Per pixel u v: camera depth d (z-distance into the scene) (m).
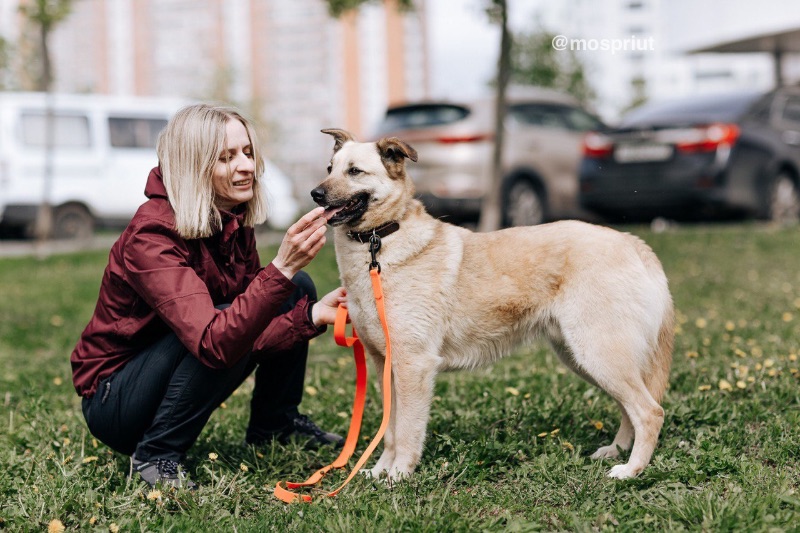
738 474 3.25
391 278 3.57
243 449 3.96
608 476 3.37
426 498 3.16
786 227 11.33
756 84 44.31
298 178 29.28
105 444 3.69
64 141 14.92
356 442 3.74
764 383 4.39
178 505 3.15
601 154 11.45
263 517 3.00
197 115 3.29
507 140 11.68
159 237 3.24
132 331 3.34
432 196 11.07
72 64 56.12
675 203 11.12
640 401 3.46
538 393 4.63
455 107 11.31
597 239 3.58
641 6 46.81
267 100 41.25
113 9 56.09
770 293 7.57
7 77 23.62
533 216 12.04
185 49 56.06
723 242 10.70
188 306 3.14
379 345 3.64
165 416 3.37
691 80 46.19
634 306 3.49
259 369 3.94
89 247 14.38
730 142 10.88
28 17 13.03
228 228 3.43
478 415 4.21
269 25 55.44
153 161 15.75
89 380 3.40
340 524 2.85
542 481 3.30
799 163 11.79
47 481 3.39
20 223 14.88
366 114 56.28
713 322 6.48
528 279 3.60
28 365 6.30
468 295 3.62
